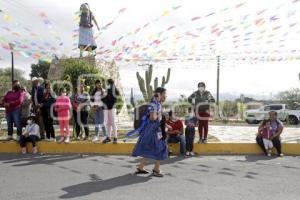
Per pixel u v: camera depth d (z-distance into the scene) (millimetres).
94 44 19188
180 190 6867
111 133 11773
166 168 8969
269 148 11125
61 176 7984
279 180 7723
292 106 26812
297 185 7309
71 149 11219
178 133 11148
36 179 7680
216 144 11406
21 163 9453
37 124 11398
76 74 18656
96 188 6980
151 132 8062
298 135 15641
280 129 11156
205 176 8078
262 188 7051
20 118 11516
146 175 8133
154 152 8039
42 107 11633
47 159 10070
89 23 19078
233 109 28828
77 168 8875
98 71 19250
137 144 8172
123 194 6566
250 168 9023
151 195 6508
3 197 6332
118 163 9555
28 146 11266
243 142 11672
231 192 6746
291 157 10852
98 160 9984
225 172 8508
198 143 11375
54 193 6598
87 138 12148
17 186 7074
